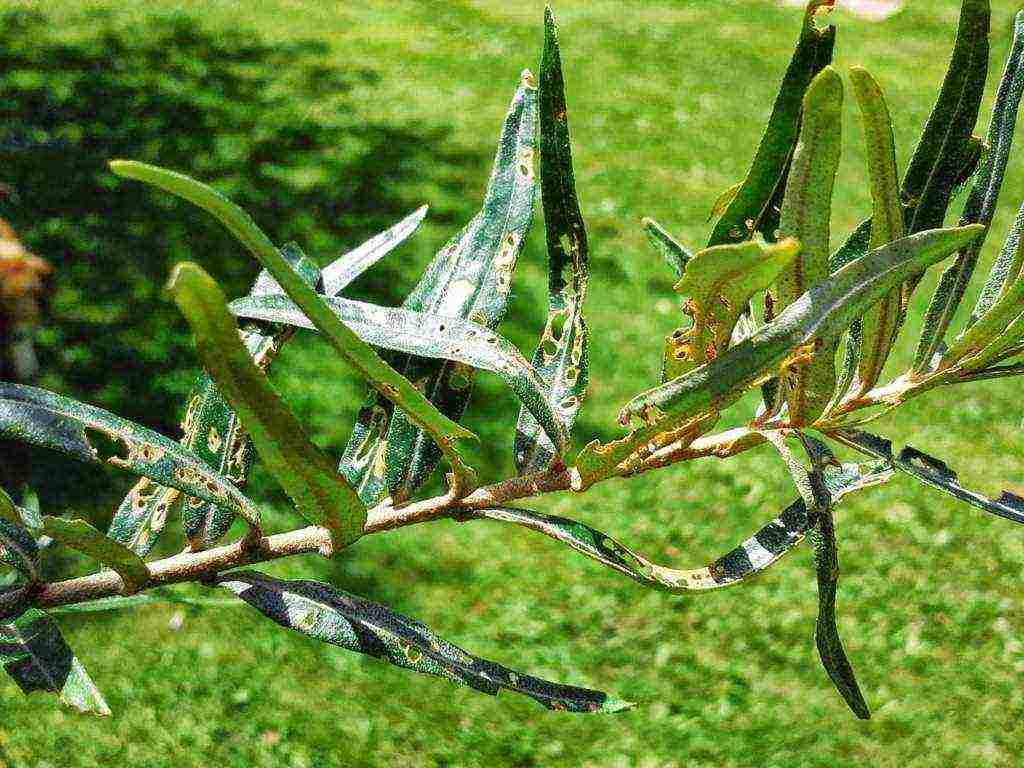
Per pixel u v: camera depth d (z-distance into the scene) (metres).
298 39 11.31
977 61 0.90
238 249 7.49
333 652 4.73
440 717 4.56
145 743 4.28
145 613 4.76
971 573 5.23
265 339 1.09
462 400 1.03
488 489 0.93
